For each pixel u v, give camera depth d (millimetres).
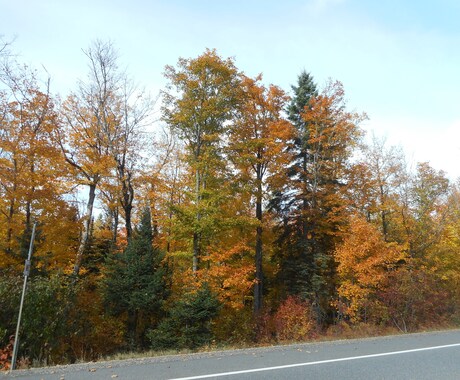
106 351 16031
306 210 23375
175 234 18250
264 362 8609
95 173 18562
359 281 19906
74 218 19344
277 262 25859
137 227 23672
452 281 25000
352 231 21094
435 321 21453
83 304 16219
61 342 13406
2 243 17328
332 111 23875
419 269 23047
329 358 9172
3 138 16422
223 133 18969
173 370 7680
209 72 18422
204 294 16875
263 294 25938
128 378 6953
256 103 21516
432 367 8141
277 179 21984
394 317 20391
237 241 20625
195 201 18406
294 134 22391
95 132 19172
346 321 21297
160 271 18219
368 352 10164
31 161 16938
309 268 22781
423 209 24969
